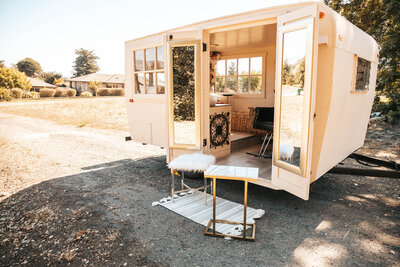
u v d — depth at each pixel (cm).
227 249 277
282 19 320
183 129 447
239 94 718
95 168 584
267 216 348
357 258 258
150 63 511
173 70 439
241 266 249
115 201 402
